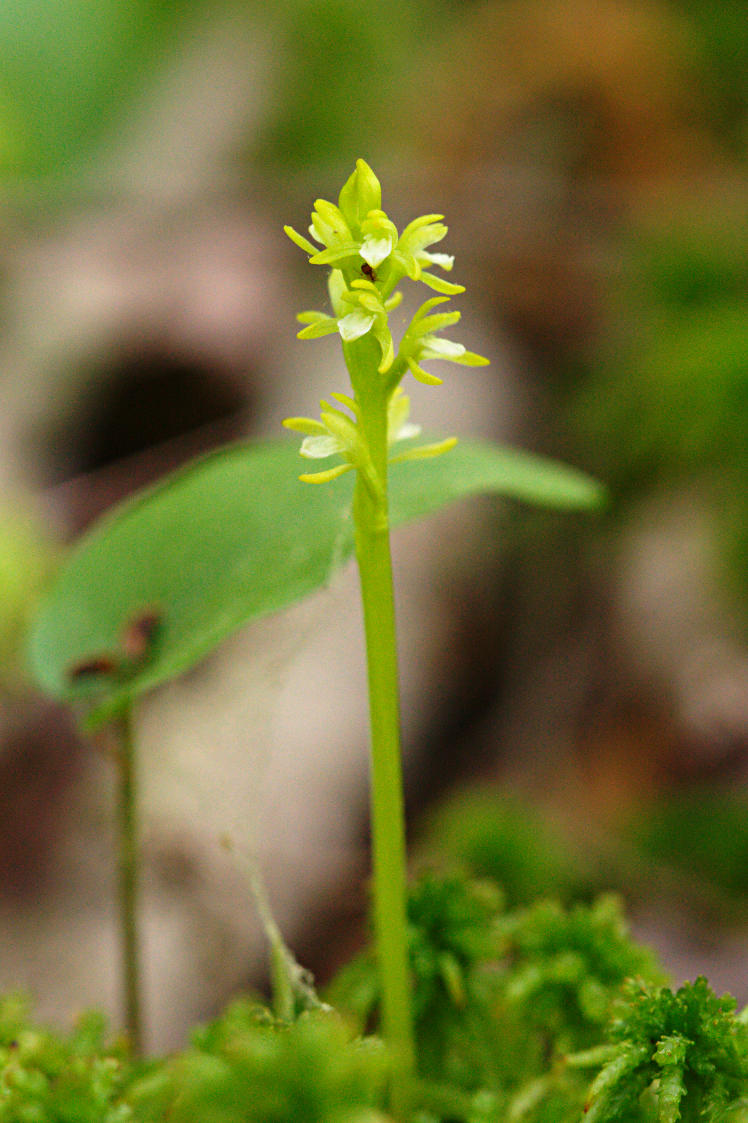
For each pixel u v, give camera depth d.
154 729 0.82
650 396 0.93
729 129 1.25
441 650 0.97
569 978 0.45
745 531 0.93
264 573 0.44
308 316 0.41
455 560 1.03
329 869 0.77
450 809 0.83
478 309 1.18
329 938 0.73
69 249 1.31
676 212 1.13
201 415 1.14
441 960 0.45
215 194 1.37
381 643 0.42
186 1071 0.39
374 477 0.41
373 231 0.40
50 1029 0.45
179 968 0.69
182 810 0.74
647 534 1.01
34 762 0.88
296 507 0.45
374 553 0.41
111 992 0.69
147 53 1.91
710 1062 0.41
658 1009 0.42
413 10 1.73
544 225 1.20
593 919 0.45
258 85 1.70
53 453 1.13
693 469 0.95
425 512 0.44
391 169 1.33
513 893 0.74
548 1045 0.45
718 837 0.80
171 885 0.73
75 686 0.45
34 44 1.87
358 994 0.45
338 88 1.60
